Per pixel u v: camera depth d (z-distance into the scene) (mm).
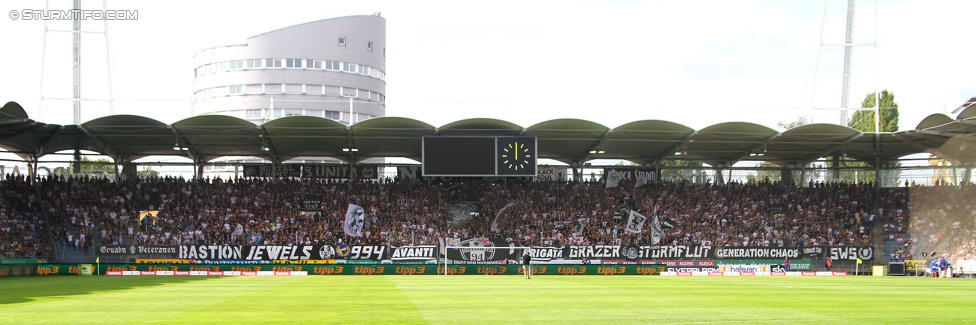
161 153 62250
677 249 57750
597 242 59812
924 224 60219
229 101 100812
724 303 23375
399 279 43344
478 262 55938
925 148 59812
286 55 100500
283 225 58781
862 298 26203
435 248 56062
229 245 54750
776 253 58219
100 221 56562
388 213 60750
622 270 55531
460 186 63562
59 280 41500
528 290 30328
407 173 64688
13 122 46656
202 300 24312
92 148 59469
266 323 17328
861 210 62688
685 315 19297
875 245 60281
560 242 59344
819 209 63062
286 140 56812
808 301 24438
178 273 53000
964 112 47969
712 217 62375
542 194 63625
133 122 50156
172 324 17141
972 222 57469
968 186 58562
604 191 64375
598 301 24047
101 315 19281
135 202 58812
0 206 54094
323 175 63719
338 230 59031
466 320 18031
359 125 52188
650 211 62531
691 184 65688
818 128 52781
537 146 59406
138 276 48969
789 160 66750
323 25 101562
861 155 65125
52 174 60094
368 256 55531
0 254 50312
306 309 20875
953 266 54906
